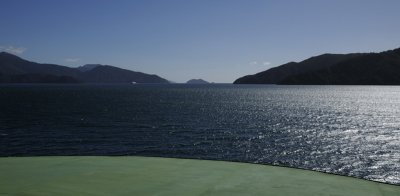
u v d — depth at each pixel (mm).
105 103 87562
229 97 122750
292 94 145125
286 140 35344
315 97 123312
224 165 6430
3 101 91750
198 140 34469
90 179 5445
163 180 5395
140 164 6492
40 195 4648
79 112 62812
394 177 22766
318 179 5504
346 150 30859
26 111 63844
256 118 55812
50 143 31547
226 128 43375
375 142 34969
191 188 5000
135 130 40562
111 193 4746
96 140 33562
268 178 5555
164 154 27859
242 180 5410
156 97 119438
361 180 5434
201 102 94750
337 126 47281
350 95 136750
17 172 5906
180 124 46719
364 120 55375
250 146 31922
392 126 47969
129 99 106062
